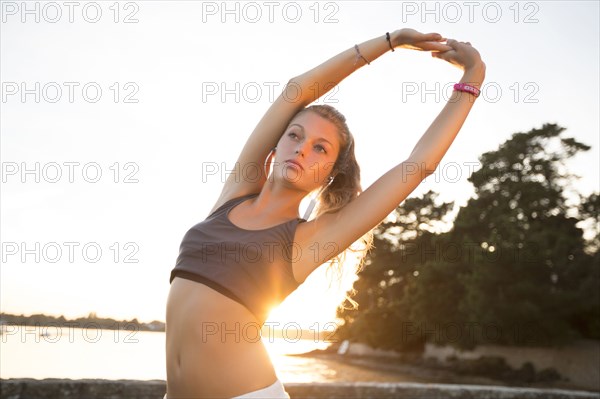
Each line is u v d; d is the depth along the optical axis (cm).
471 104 167
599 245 4253
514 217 4316
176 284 150
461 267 4619
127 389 619
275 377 150
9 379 582
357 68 173
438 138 161
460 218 4641
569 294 4006
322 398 744
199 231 154
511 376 4256
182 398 145
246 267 144
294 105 173
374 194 154
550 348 4256
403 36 169
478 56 169
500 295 4147
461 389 802
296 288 152
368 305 6216
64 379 599
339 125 163
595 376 4031
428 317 4756
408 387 780
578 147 4384
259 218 155
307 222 154
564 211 4431
